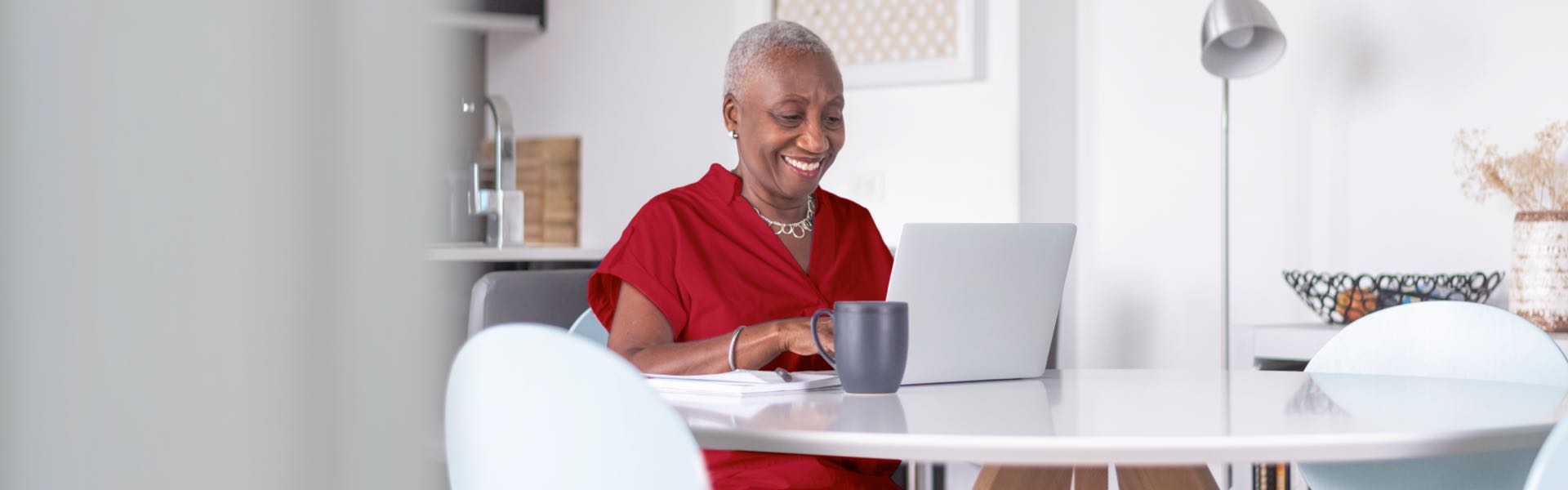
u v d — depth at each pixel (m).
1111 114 3.61
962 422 1.06
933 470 2.65
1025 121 3.50
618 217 4.36
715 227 1.73
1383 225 3.23
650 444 0.83
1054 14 3.61
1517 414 1.13
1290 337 2.86
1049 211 3.59
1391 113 3.21
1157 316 3.54
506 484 0.87
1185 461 0.93
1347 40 3.27
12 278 0.17
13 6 0.17
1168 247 3.53
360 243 0.20
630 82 4.33
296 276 0.19
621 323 1.65
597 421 0.84
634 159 4.32
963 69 3.53
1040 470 1.50
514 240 3.85
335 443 0.20
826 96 1.76
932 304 1.44
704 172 4.18
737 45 1.81
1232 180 3.44
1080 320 3.68
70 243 0.18
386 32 0.20
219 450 0.19
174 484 0.18
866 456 0.97
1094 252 3.65
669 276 1.66
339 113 0.19
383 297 0.20
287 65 0.19
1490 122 3.08
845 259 1.80
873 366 1.32
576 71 4.44
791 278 1.73
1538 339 1.62
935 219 3.65
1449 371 1.67
